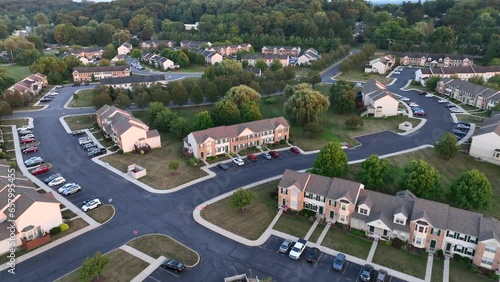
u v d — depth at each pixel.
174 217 75.12
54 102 151.75
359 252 65.88
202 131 101.44
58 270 60.91
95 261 56.44
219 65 167.38
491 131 98.75
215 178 90.81
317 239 69.19
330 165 84.44
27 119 131.00
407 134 117.56
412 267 62.41
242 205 74.69
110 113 117.50
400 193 77.38
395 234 68.62
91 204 77.56
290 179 77.81
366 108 139.75
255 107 119.62
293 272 60.91
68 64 195.25
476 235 62.31
